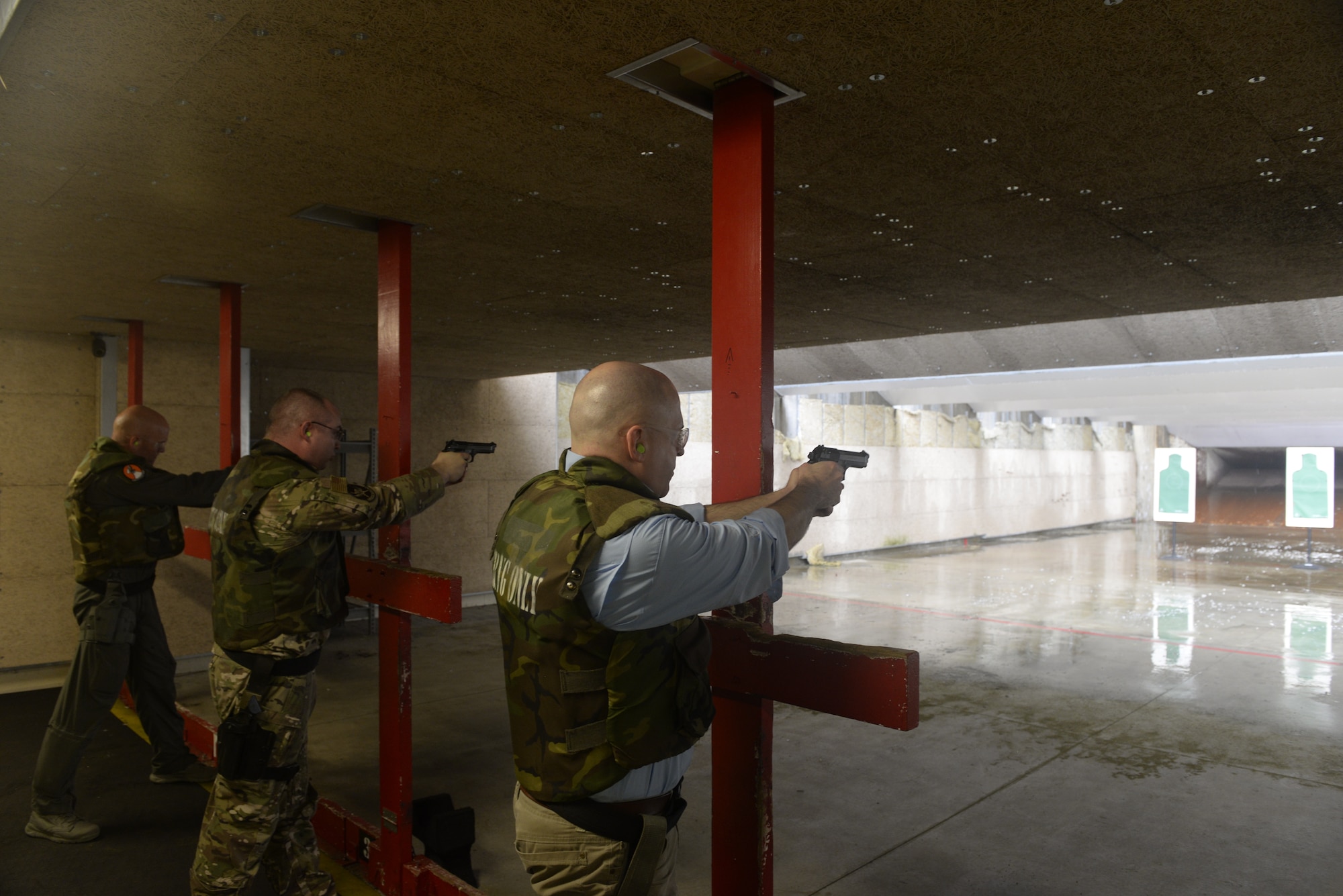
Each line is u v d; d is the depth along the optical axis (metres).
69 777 2.85
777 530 1.15
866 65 1.44
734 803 1.46
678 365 8.54
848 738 4.16
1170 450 12.16
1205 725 4.33
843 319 4.34
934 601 8.01
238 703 1.96
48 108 1.63
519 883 2.71
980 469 14.00
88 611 2.88
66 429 4.92
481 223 2.53
